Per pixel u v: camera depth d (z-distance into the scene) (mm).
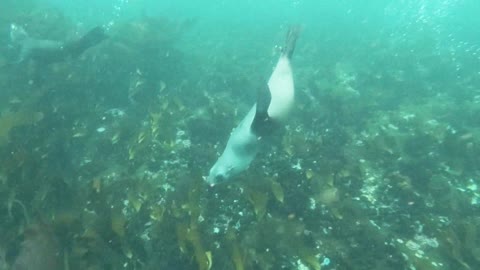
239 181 4824
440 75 10188
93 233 3529
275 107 4125
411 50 12125
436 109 7723
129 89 7270
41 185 4125
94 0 24297
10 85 6988
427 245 4184
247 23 19484
